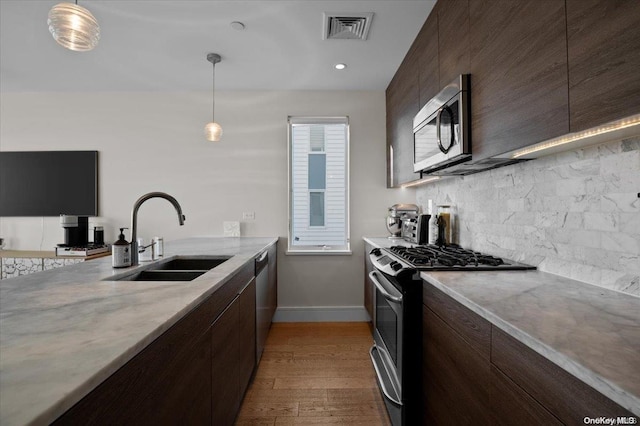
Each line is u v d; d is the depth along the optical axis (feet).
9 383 1.60
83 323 2.47
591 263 3.90
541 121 3.22
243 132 11.18
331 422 5.75
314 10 6.61
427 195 10.06
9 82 10.30
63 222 10.23
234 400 5.18
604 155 3.68
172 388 2.87
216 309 4.22
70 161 11.14
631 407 1.54
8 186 11.17
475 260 5.20
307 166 11.46
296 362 7.96
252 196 11.20
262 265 7.77
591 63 2.62
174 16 6.81
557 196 4.44
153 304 2.98
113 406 1.98
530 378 2.39
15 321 2.51
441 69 5.86
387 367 5.84
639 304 3.05
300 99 11.14
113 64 9.05
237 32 7.45
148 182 11.19
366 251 10.59
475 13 4.55
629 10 2.29
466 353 3.45
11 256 10.02
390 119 10.35
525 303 3.10
